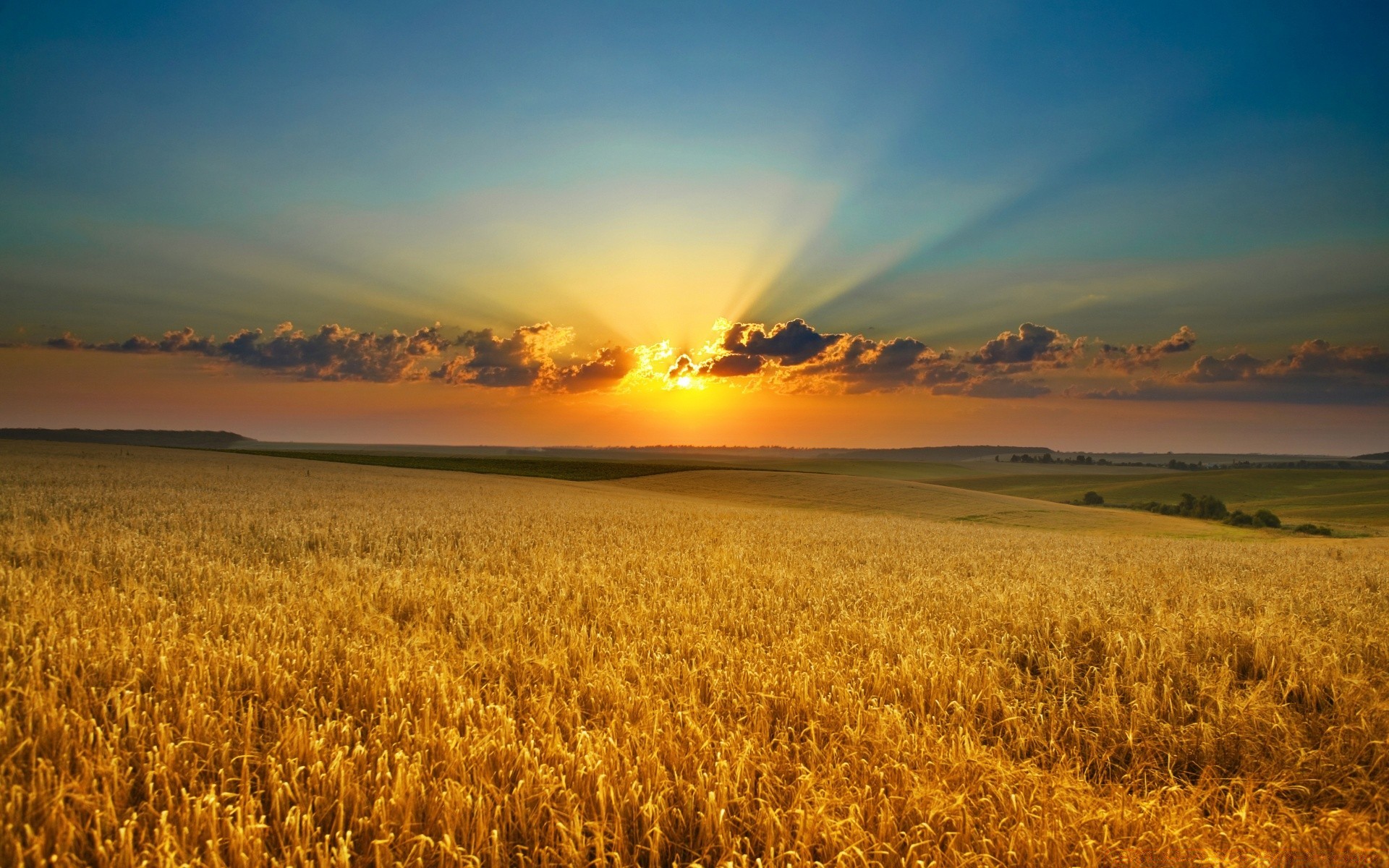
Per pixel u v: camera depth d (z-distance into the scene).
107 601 7.27
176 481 34.47
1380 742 4.41
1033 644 6.93
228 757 3.97
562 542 16.19
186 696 4.42
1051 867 3.39
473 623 7.05
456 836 3.45
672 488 68.31
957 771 4.02
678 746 4.16
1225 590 10.83
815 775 3.96
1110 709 5.07
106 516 17.34
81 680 4.84
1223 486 103.50
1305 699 5.54
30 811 3.29
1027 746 4.81
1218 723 4.87
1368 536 56.50
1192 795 4.07
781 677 5.46
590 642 6.52
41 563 10.27
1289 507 84.75
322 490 34.62
